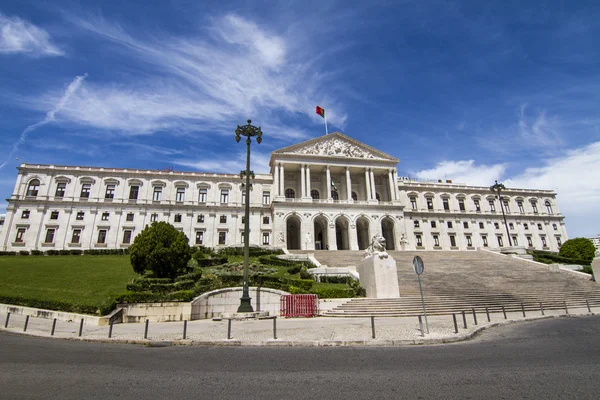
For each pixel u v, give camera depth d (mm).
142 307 20609
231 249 50500
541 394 6773
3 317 19297
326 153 72750
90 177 66500
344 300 24125
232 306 23281
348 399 6590
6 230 59312
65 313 19703
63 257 49375
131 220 65562
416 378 7996
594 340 12883
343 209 67938
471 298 25344
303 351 11367
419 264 15219
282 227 64438
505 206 86375
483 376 8125
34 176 63719
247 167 23891
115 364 9562
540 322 18500
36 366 9281
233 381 7859
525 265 41031
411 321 18703
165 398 6695
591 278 34062
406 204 80875
